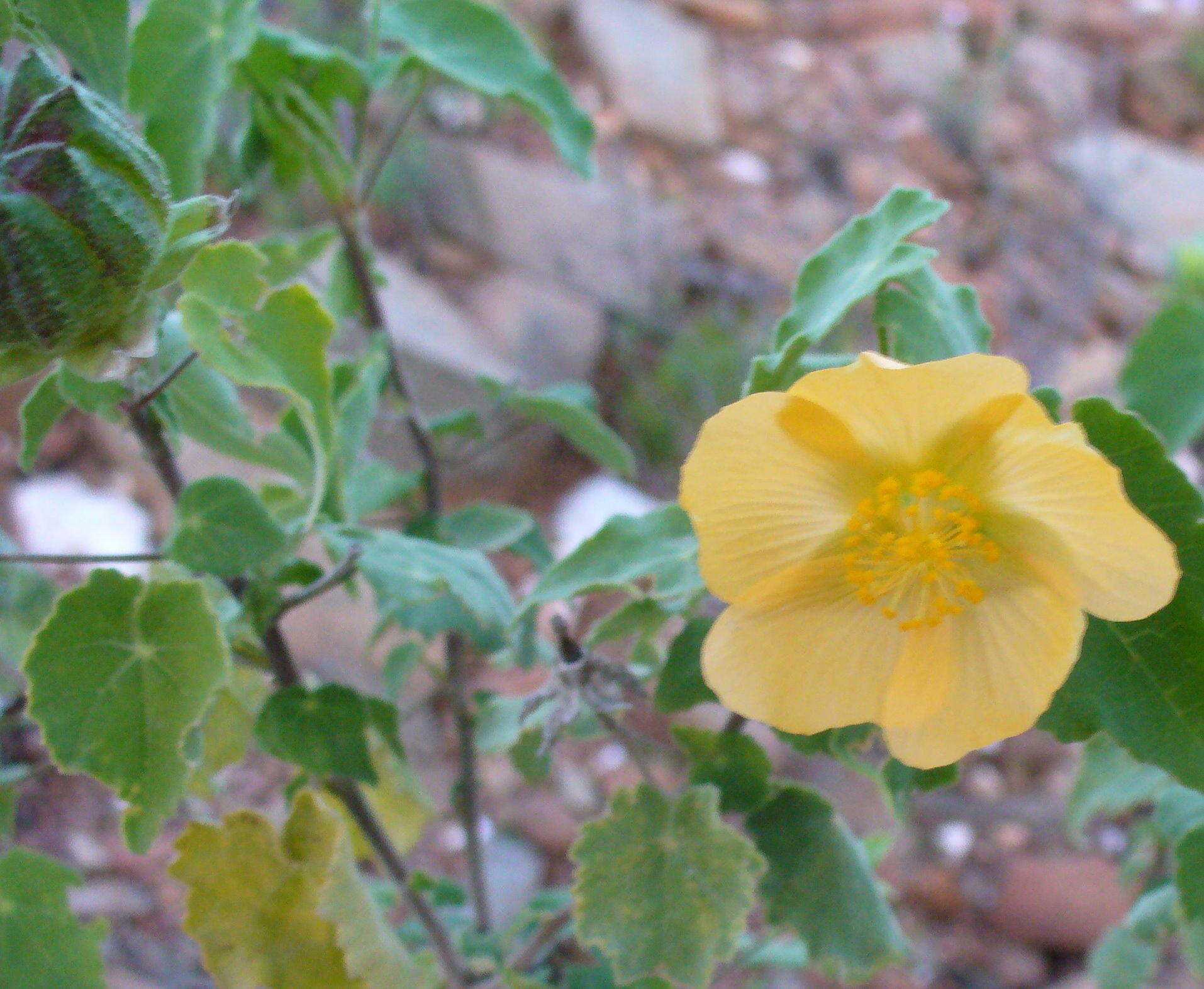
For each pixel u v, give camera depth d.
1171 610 0.17
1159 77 0.72
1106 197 0.65
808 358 0.19
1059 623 0.16
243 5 0.21
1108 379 0.56
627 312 0.54
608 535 0.19
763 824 0.21
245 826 0.20
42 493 0.44
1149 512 0.16
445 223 0.55
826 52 0.71
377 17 0.23
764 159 0.64
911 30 0.73
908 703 0.17
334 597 0.38
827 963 0.22
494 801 0.41
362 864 0.39
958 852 0.42
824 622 0.17
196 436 0.21
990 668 0.17
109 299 0.16
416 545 0.20
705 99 0.64
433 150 0.55
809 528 0.17
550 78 0.24
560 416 0.25
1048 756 0.46
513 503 0.49
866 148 0.65
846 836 0.21
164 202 0.16
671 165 0.62
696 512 0.16
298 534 0.19
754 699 0.17
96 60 0.19
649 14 0.68
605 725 0.20
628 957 0.19
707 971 0.19
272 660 0.20
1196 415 0.24
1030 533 0.16
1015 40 0.73
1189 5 0.79
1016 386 0.16
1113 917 0.39
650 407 0.51
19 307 0.16
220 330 0.18
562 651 0.19
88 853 0.37
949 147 0.66
